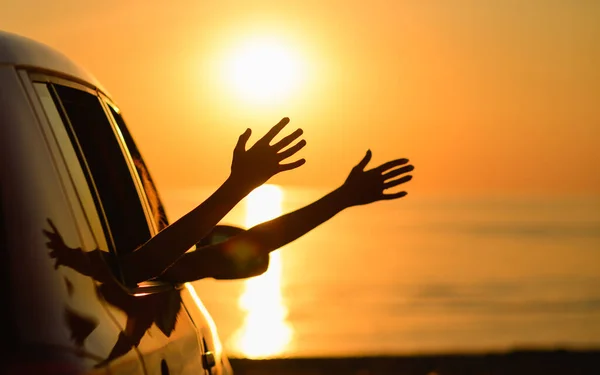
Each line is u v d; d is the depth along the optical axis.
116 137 3.36
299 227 2.99
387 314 51.72
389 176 2.92
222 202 2.76
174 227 2.78
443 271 81.06
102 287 2.37
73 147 2.79
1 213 1.98
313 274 78.88
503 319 48.88
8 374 1.76
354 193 2.92
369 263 90.81
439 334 43.31
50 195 2.20
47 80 2.69
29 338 1.85
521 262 91.88
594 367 16.39
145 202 3.48
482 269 83.06
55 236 2.12
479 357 17.34
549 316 50.16
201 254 3.11
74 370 1.89
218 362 3.73
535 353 17.83
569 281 71.94
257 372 15.91
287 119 2.75
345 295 62.38
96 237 2.60
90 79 3.34
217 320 48.31
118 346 2.24
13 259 1.93
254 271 3.08
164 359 2.70
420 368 16.23
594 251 110.94
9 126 2.16
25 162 2.14
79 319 2.06
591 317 49.75
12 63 2.43
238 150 2.74
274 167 2.75
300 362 16.41
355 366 16.44
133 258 2.76
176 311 3.22
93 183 2.87
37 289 1.94
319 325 46.62
